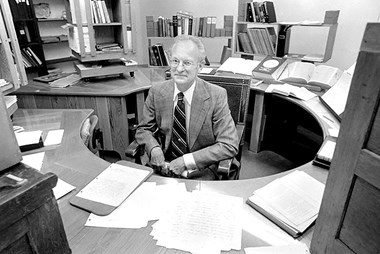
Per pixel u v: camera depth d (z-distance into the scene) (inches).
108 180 43.7
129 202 39.0
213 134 61.4
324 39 136.6
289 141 120.5
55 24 162.7
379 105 19.4
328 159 46.6
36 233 20.5
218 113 59.4
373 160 19.9
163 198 39.8
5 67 59.9
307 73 94.7
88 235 33.4
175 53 55.3
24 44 135.8
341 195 23.3
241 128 69.0
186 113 60.4
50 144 56.0
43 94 94.1
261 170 100.6
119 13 100.7
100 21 97.4
